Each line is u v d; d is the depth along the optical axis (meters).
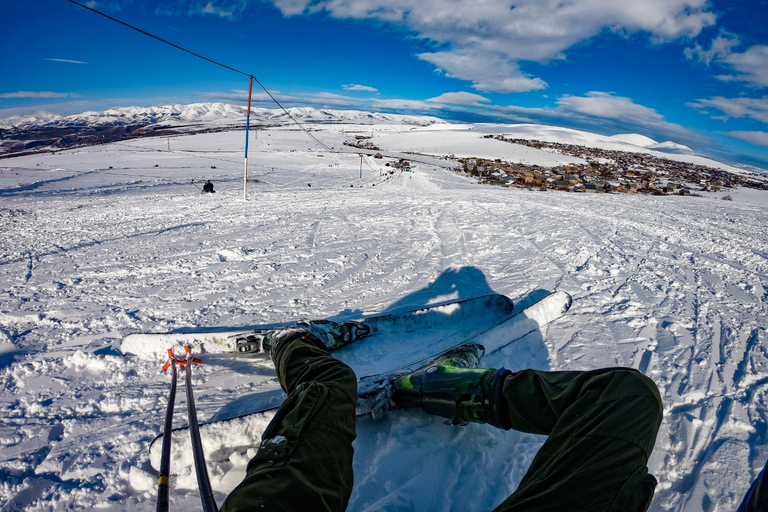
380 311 4.29
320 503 1.16
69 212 11.41
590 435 1.22
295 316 4.18
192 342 3.18
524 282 5.01
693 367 2.86
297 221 9.52
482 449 2.06
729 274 5.19
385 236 7.79
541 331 3.47
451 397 2.01
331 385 1.66
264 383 2.80
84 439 2.30
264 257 6.40
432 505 1.76
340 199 14.09
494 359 2.98
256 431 2.02
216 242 7.43
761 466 1.91
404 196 15.20
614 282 4.91
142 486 1.94
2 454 2.20
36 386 2.87
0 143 179.88
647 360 2.98
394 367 2.98
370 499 1.79
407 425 2.23
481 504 1.75
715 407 2.38
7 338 3.70
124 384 2.84
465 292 4.76
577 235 7.67
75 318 4.15
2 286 5.18
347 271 5.64
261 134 135.00
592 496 1.08
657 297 4.35
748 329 3.49
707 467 1.92
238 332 3.13
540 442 2.12
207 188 18.00
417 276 5.38
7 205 12.91
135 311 4.33
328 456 1.32
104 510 1.84
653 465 1.97
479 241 7.27
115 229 8.79
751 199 28.02
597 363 2.95
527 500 1.14
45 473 2.06
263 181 26.56
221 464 1.97
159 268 5.88
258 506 1.06
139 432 2.34
